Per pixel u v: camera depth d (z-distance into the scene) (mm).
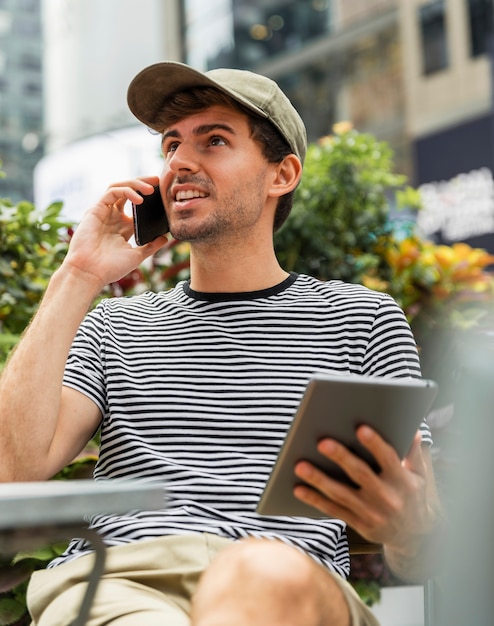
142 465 1614
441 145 5629
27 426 1566
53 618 1352
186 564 1455
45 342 1608
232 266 1792
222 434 1617
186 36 8078
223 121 1786
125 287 2742
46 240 2529
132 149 3932
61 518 898
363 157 3107
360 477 1230
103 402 1714
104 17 5625
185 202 1774
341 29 10344
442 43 9250
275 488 1267
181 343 1719
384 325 1713
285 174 1869
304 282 1825
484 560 1054
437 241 5516
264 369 1671
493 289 3150
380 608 2383
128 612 1319
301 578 1091
